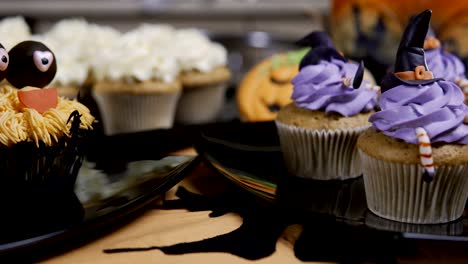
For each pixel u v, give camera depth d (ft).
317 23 4.40
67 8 5.14
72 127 1.83
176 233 1.70
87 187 1.82
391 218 1.77
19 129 1.79
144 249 1.65
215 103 2.93
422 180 1.71
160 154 1.99
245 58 3.92
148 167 1.91
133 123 2.64
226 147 2.08
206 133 2.17
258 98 2.55
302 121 2.00
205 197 1.88
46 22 4.95
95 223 1.66
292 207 1.76
